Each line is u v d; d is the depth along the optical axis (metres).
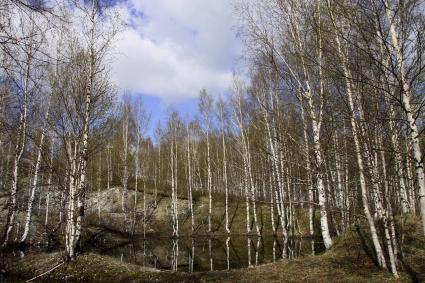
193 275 11.93
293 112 14.94
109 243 26.14
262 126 21.38
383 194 10.23
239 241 27.34
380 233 12.06
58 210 26.69
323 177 12.49
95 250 22.25
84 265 13.52
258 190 38.50
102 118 17.27
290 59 13.48
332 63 9.23
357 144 9.66
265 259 18.52
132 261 18.83
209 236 31.56
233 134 34.59
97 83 16.27
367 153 9.83
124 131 36.91
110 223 32.62
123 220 33.97
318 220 27.56
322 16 10.16
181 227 34.91
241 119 29.69
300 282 10.00
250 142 29.56
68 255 14.05
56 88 14.80
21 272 13.40
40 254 15.57
